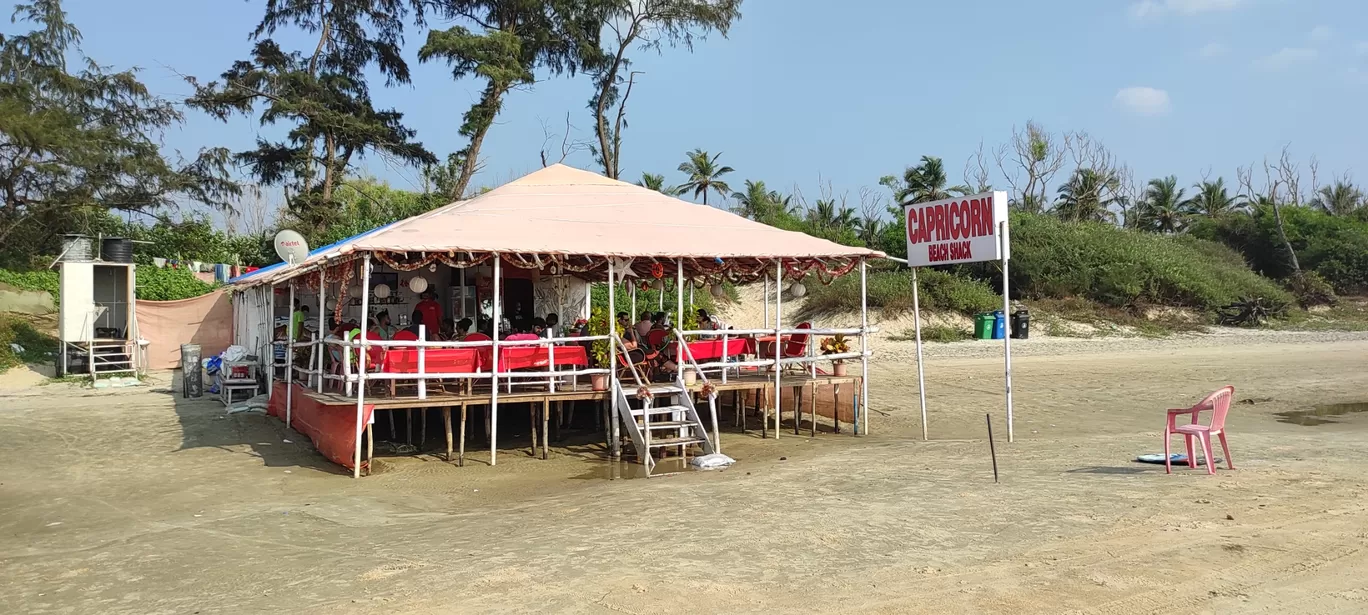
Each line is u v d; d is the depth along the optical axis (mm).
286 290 18281
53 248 35156
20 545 7797
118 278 22766
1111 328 34531
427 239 11352
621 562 6273
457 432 14344
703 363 13711
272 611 5574
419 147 38031
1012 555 6074
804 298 37156
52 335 24781
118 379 20750
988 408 16875
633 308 18797
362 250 10664
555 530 7496
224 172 39781
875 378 21812
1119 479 8594
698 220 14586
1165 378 21297
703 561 6227
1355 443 11117
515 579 5973
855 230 49719
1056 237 39031
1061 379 21234
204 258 37594
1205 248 46938
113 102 40281
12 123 31094
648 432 11328
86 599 6070
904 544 6496
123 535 8062
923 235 12969
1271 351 28234
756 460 11695
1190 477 8516
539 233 12406
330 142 36188
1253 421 15039
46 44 38438
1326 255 47250
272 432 14234
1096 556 5953
